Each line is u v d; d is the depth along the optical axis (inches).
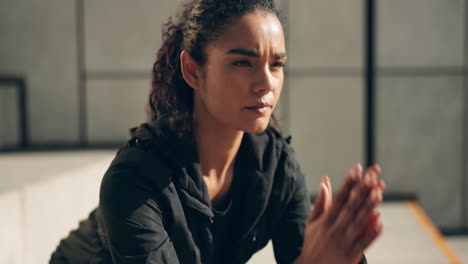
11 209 113.7
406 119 174.7
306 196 53.4
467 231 177.2
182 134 46.4
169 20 49.2
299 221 52.2
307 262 38.8
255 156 49.1
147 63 177.6
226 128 47.1
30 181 128.8
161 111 48.8
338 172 174.9
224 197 50.1
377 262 125.1
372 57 172.2
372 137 173.9
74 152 168.2
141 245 43.5
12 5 176.2
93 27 176.9
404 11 172.1
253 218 50.1
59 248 57.5
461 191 176.6
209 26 43.0
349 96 173.5
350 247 37.2
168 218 46.1
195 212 47.1
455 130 175.5
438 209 176.7
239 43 41.6
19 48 177.2
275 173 50.8
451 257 129.0
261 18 41.8
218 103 43.4
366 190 35.9
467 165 176.1
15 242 110.6
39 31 177.0
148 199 44.4
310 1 171.5
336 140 174.2
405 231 146.6
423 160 175.8
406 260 126.3
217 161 48.7
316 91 173.2
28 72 177.9
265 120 43.2
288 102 173.2
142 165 44.6
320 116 173.6
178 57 47.6
